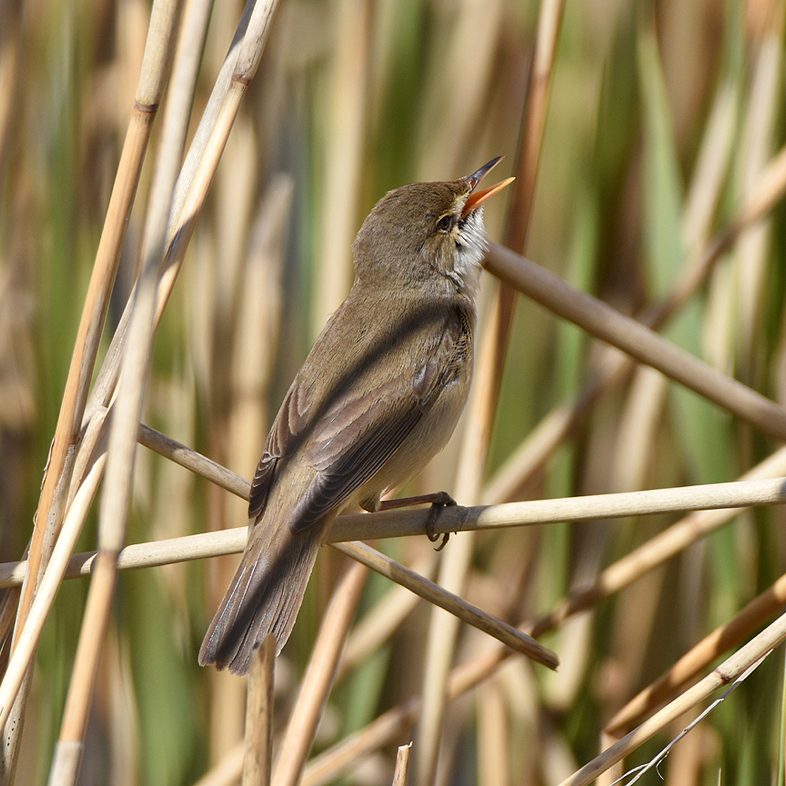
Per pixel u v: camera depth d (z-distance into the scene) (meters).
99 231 9.24
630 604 9.77
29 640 5.50
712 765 8.63
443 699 7.49
